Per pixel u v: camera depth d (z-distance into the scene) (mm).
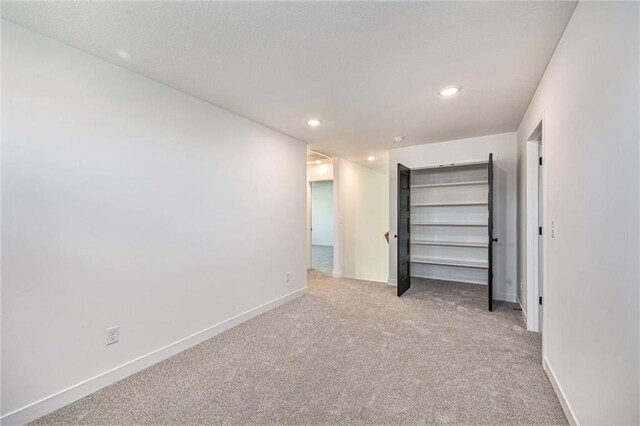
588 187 1389
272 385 1985
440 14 1545
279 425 1618
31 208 1686
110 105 2043
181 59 2002
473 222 4480
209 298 2781
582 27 1438
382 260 7449
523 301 3229
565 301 1707
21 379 1644
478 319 3184
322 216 11938
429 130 3693
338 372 2137
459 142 4215
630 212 1034
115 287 2068
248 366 2234
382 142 4301
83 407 1776
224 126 2951
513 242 3893
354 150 4824
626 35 1052
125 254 2129
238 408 1759
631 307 1030
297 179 4086
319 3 1457
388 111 2996
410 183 4637
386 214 7730
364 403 1791
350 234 5922
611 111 1165
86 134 1919
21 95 1654
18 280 1639
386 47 1856
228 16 1558
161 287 2365
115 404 1806
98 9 1499
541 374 2088
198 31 1691
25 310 1661
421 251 4914
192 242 2623
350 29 1674
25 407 1650
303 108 2916
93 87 1955
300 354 2418
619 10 1099
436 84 2379
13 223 1627
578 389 1501
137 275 2201
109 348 2029
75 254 1865
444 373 2109
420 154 4516
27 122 1674
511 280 3896
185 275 2559
